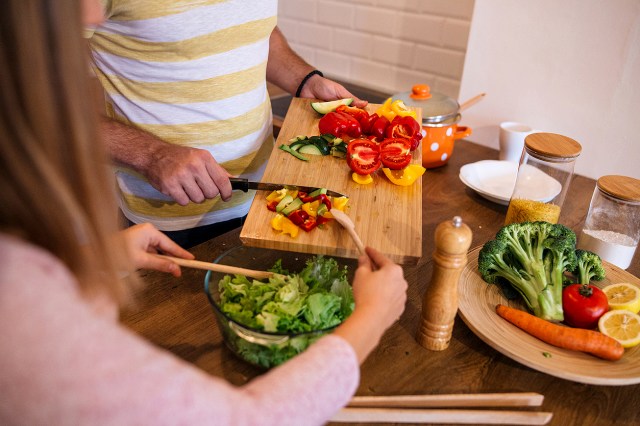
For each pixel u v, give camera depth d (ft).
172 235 4.89
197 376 1.66
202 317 3.23
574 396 2.85
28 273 1.49
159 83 4.13
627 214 3.84
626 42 5.14
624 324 3.06
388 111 4.78
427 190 5.03
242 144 4.66
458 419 2.66
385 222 3.60
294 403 1.82
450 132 5.27
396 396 2.72
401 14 7.98
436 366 2.98
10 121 1.51
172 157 3.76
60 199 1.57
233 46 4.21
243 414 1.68
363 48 8.66
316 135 4.58
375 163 4.03
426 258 3.91
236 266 3.26
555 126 5.91
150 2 3.70
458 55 7.71
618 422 2.73
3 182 1.53
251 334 2.61
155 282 3.47
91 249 1.79
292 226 3.46
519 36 5.74
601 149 5.70
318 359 1.98
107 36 3.98
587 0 5.20
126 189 4.69
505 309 3.16
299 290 3.01
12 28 1.46
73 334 1.49
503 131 5.53
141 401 1.51
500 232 3.46
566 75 5.61
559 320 3.16
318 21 8.99
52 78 1.57
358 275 2.50
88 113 1.68
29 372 1.43
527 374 2.97
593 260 3.46
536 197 4.17
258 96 4.67
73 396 1.45
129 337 1.61
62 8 1.52
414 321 3.30
